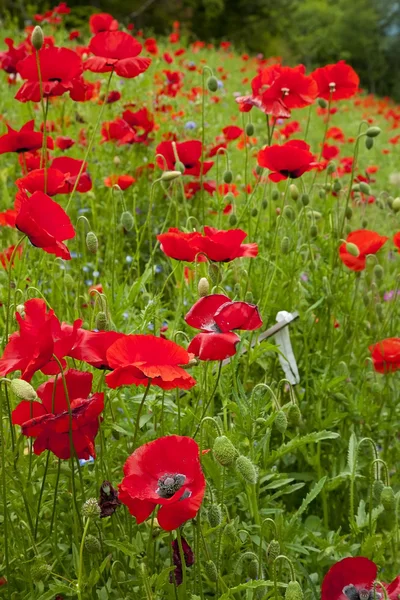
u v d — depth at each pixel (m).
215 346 2.02
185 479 1.82
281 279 3.73
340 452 3.27
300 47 36.09
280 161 3.22
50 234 2.33
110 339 2.02
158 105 6.75
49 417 1.93
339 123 14.59
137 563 2.16
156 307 3.05
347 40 38.38
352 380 3.72
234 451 1.89
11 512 2.40
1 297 2.97
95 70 3.28
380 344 3.32
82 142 5.93
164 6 26.64
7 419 2.50
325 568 2.83
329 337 3.75
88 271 4.49
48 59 3.17
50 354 1.89
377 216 6.35
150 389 2.70
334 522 3.23
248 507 2.57
